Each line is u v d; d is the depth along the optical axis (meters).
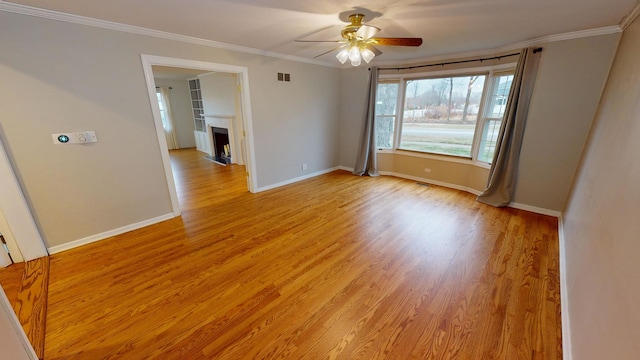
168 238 2.76
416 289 1.99
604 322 1.11
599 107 2.61
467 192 4.18
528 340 1.56
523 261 2.32
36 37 2.12
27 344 1.14
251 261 2.35
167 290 1.97
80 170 2.51
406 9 2.14
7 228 2.20
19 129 2.16
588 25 2.51
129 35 2.58
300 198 3.96
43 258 2.38
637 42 1.86
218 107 6.71
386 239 2.73
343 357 1.46
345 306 1.82
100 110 2.54
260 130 4.08
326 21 2.45
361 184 4.64
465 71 3.88
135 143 2.82
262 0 1.96
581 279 1.61
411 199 3.88
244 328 1.64
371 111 4.82
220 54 3.33
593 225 1.69
